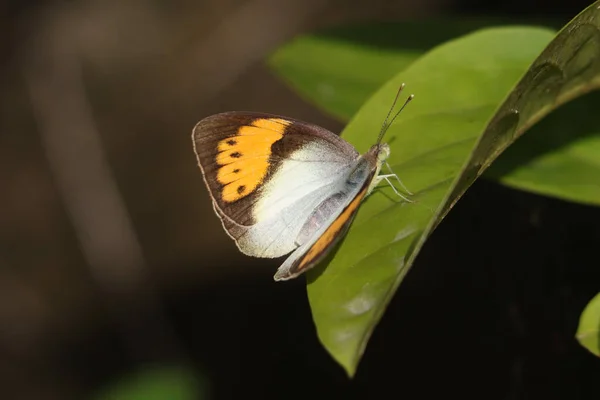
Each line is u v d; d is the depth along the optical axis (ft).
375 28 1.81
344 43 1.81
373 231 1.67
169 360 2.52
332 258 1.67
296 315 2.35
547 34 1.71
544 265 1.80
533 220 1.81
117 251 2.90
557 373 1.80
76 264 2.96
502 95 1.70
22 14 3.37
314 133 1.75
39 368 2.71
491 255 1.84
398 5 2.89
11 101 3.29
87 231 2.99
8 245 3.04
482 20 1.80
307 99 1.79
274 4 3.14
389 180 1.69
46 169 3.16
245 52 3.09
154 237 2.92
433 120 1.70
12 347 2.77
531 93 1.65
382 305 1.61
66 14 3.38
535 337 1.81
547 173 1.69
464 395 1.90
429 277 1.93
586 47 1.65
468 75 1.70
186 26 3.26
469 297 1.87
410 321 1.94
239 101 3.02
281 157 1.75
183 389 2.02
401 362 1.95
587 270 1.78
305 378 2.16
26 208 3.10
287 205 1.75
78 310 2.83
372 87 1.78
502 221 1.82
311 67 1.80
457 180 1.61
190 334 2.54
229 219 1.75
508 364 1.84
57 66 3.30
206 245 2.81
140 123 3.14
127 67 3.25
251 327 2.40
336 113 1.78
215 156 1.74
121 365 2.65
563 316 1.79
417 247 1.61
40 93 3.27
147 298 2.73
